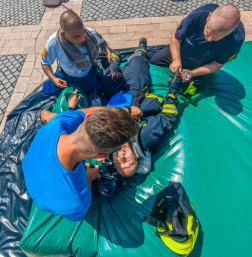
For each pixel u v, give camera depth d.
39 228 1.97
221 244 1.84
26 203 2.37
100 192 2.25
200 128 2.41
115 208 2.10
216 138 2.31
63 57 2.42
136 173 2.23
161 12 4.59
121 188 2.20
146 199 2.08
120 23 4.50
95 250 1.94
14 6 5.02
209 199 2.02
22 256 2.12
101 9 4.78
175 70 2.44
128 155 1.96
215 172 2.12
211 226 1.92
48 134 1.35
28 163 1.42
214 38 2.00
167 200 1.83
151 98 2.47
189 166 2.18
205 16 2.09
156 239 1.88
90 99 2.85
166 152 2.33
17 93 3.78
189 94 2.77
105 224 2.03
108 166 2.18
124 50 3.73
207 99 2.66
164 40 4.18
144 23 4.45
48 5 4.95
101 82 2.84
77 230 1.99
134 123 1.05
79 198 1.36
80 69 2.49
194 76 2.55
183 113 2.59
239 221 1.88
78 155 1.17
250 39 4.00
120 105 2.50
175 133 2.41
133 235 1.94
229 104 2.53
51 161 1.24
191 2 4.67
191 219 1.70
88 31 2.34
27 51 4.27
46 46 2.31
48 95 3.27
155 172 2.23
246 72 2.86
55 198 1.33
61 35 2.14
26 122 3.13
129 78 2.75
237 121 2.38
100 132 0.95
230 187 2.03
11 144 2.96
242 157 2.15
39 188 1.34
